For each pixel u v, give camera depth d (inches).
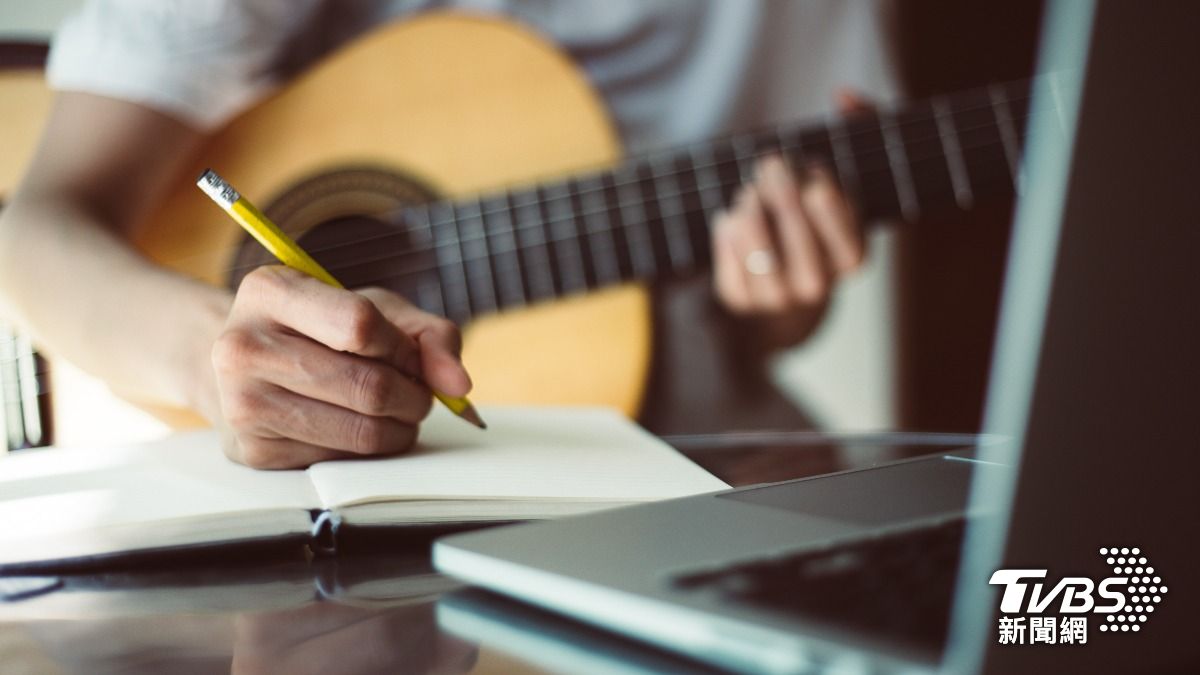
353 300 24.2
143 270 39.7
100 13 56.7
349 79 59.3
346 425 24.8
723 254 57.4
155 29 56.5
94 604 18.5
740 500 19.5
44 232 44.3
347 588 19.2
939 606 12.8
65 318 38.7
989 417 12.4
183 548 20.9
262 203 58.6
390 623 16.9
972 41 83.4
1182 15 11.3
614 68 73.9
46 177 51.6
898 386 83.8
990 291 83.9
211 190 25.4
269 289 24.6
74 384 53.0
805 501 18.9
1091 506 11.6
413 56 59.8
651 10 73.6
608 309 60.8
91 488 23.6
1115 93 11.2
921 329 84.0
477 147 60.7
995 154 57.5
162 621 17.3
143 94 55.2
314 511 21.5
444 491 21.8
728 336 71.5
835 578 14.1
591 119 61.4
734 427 72.4
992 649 11.3
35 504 22.4
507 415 32.0
